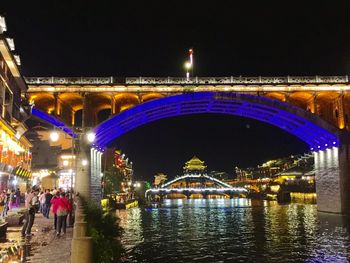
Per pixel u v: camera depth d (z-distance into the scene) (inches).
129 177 6806.1
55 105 2541.8
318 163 3144.7
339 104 2701.8
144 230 2026.3
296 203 5260.8
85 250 351.9
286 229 2012.8
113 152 4886.8
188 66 2832.2
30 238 866.1
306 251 1366.9
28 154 2197.3
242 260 1222.9
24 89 1631.4
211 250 1398.9
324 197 3029.0
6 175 1659.7
